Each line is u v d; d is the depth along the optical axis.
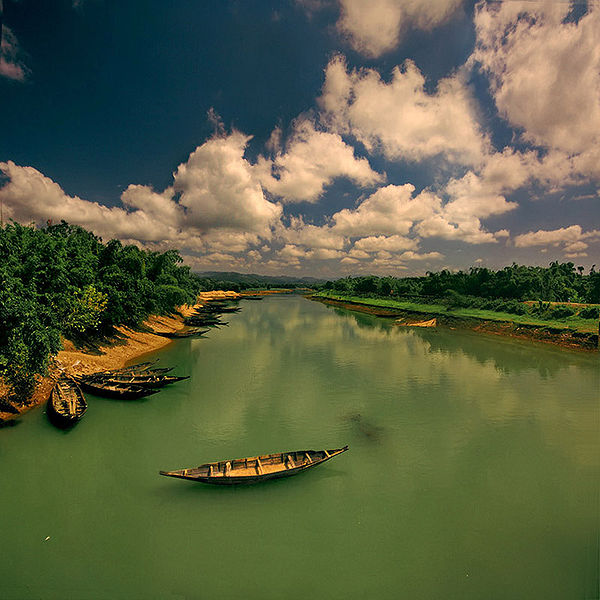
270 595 10.05
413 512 13.57
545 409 24.16
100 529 12.17
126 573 10.59
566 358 39.38
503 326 56.56
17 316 19.64
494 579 10.69
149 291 44.34
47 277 26.33
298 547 11.77
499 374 32.62
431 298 93.50
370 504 13.98
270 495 14.26
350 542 12.01
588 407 24.56
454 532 12.59
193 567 10.88
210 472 14.12
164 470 15.78
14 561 10.82
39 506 13.19
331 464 16.86
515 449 18.61
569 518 13.40
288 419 21.89
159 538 11.91
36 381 22.25
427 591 10.26
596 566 11.20
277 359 37.72
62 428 18.91
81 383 25.02
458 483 15.54
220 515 13.07
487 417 22.69
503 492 14.94
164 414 22.05
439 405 24.62
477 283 93.81
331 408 23.86
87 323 30.55
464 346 46.03
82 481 14.78
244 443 18.64
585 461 17.50
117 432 19.34
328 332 57.94
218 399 25.06
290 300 155.00
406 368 34.56
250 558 11.28
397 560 11.31
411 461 17.30
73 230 37.66
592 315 51.44
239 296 174.75
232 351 41.53
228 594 10.06
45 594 9.85
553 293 85.50
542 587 10.43
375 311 92.50
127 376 26.66
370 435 19.98
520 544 12.08
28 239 26.28
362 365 35.53
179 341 46.97
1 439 17.80
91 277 32.41
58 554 11.12
